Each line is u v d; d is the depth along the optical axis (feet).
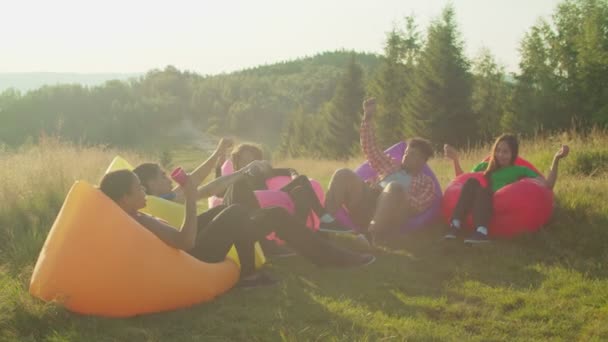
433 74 103.50
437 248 15.81
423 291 12.41
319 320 10.45
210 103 469.16
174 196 14.89
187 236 10.78
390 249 15.99
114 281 9.99
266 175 17.16
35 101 407.23
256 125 423.23
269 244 14.90
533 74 116.16
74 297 10.02
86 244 9.96
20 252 13.48
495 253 15.03
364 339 9.39
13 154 25.48
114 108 433.07
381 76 127.85
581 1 111.04
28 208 16.76
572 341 9.86
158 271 10.34
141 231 10.30
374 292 12.23
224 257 12.19
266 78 542.57
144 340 9.47
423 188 17.42
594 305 11.34
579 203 17.61
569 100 106.93
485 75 142.72
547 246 15.40
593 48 103.40
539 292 12.17
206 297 11.19
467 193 16.20
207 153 323.16
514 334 10.16
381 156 17.71
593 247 14.90
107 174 10.82
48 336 9.41
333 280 13.07
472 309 11.27
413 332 9.80
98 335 9.53
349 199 16.72
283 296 11.72
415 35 127.54
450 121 102.63
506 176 17.35
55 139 27.94
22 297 10.28
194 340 9.48
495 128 122.52
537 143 33.09
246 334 9.74
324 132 149.59
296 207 15.53
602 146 26.99
